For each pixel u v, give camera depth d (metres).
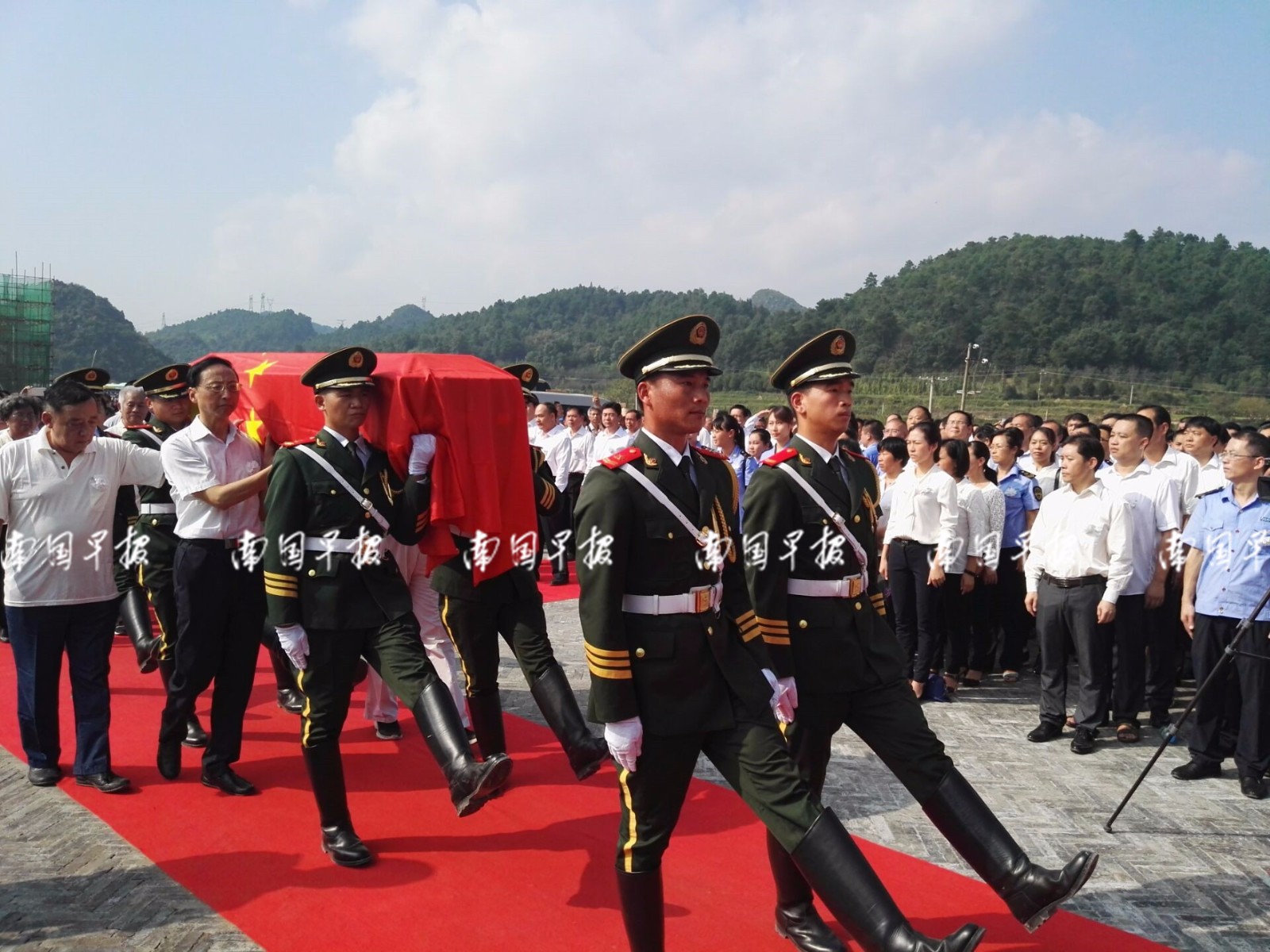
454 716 3.56
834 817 2.53
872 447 8.90
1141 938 3.22
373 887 3.52
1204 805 4.48
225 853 3.80
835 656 3.08
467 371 4.54
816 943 3.01
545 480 5.06
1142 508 5.48
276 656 5.57
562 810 4.27
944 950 2.25
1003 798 4.56
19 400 5.97
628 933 2.81
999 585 6.94
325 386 3.88
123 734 5.21
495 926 3.24
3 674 6.19
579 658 7.19
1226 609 4.71
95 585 4.43
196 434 4.38
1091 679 5.27
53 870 3.64
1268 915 3.40
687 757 2.74
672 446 2.84
